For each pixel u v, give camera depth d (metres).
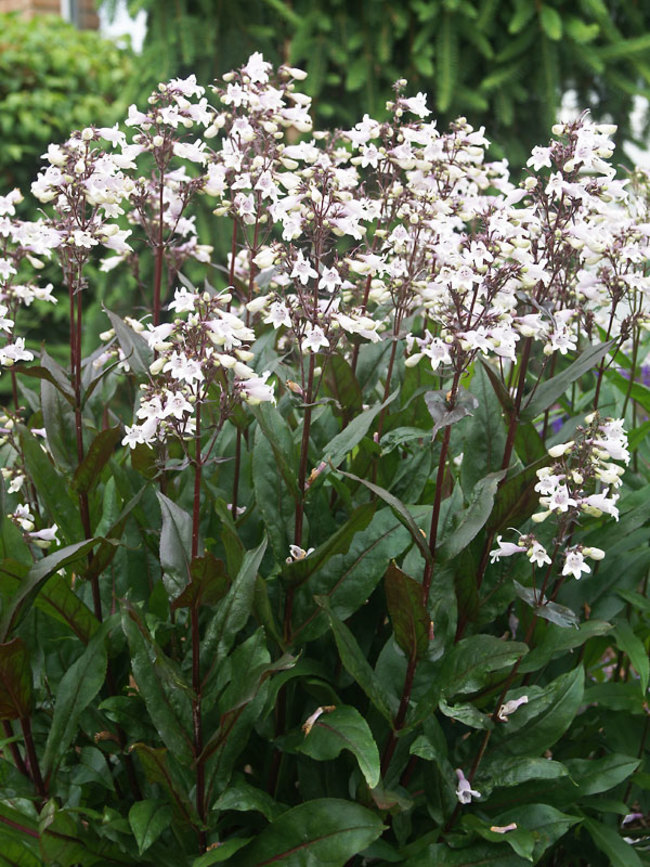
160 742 0.93
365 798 0.93
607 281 1.06
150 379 0.89
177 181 1.08
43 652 0.99
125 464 1.12
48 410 1.00
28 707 0.90
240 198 1.07
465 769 0.96
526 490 0.94
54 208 0.98
